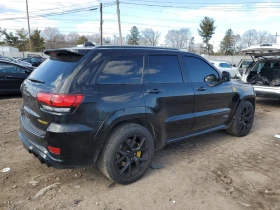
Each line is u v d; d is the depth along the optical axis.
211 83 4.07
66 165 2.62
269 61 8.22
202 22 61.72
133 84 3.00
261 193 2.91
